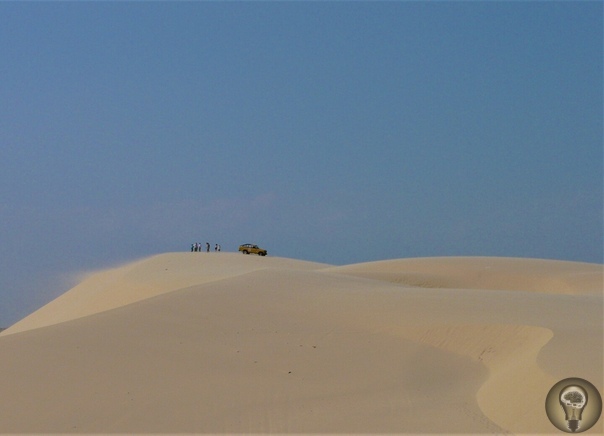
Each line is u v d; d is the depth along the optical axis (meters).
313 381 20.70
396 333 25.00
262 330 25.33
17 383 19.61
